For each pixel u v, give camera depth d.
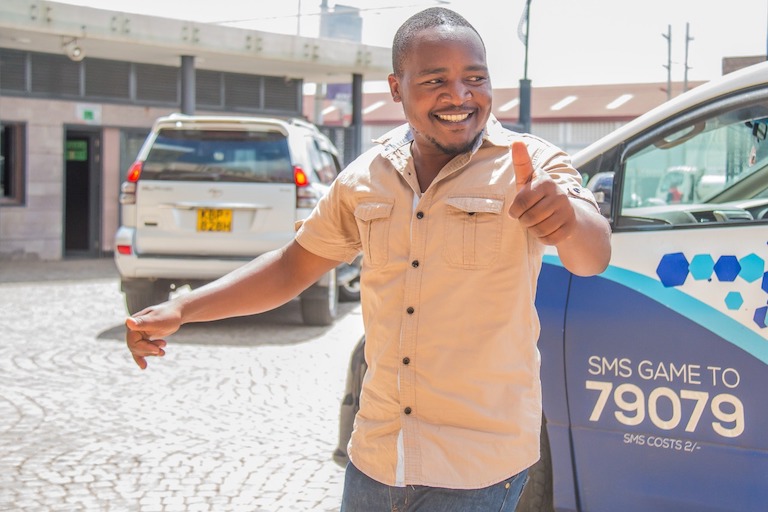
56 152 17.31
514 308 1.99
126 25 15.03
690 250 3.28
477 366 1.99
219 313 2.33
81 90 17.50
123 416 5.71
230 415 5.78
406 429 2.02
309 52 17.17
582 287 3.43
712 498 3.17
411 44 2.01
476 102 1.99
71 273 14.53
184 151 8.57
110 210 18.09
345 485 2.15
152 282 8.73
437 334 2.00
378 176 2.13
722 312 3.17
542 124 35.75
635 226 3.41
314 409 5.95
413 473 1.99
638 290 3.33
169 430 5.43
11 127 17.02
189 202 8.46
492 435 2.00
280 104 20.02
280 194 8.43
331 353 7.74
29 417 5.64
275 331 8.80
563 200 1.70
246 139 8.58
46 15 14.22
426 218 2.02
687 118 3.50
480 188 1.99
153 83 18.30
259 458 4.93
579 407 3.40
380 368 2.07
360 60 17.95
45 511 4.13
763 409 3.08
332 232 2.29
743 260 3.18
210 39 16.02
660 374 3.26
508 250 1.97
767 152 3.67
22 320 9.25
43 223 17.28
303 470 4.75
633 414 3.30
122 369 7.00
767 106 3.35
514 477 2.03
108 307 10.28
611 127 35.03
